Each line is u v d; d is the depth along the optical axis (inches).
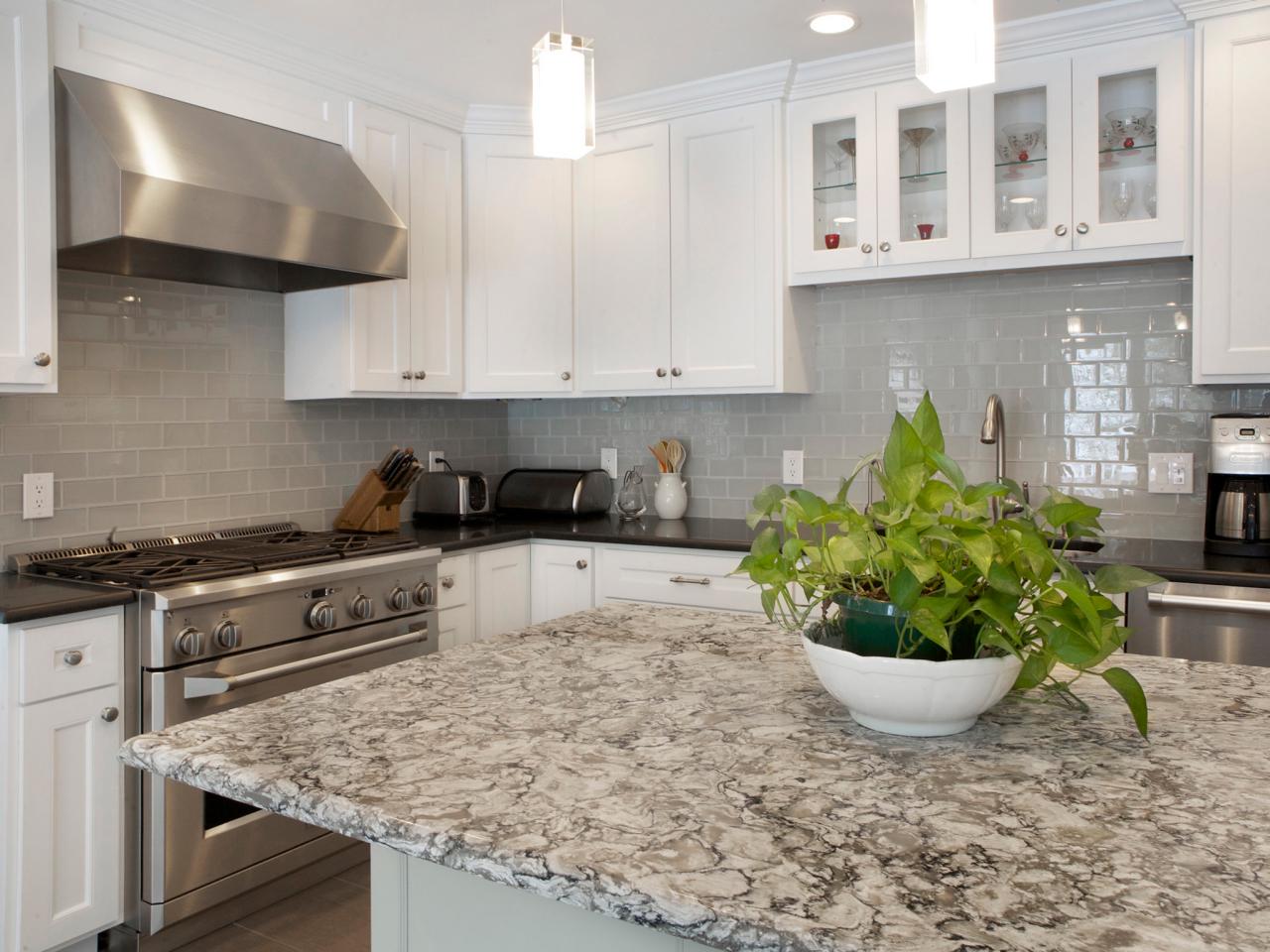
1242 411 118.2
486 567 137.6
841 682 45.6
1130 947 27.0
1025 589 44.3
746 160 135.5
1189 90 109.8
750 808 37.2
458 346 144.9
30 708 86.4
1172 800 38.0
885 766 41.9
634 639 66.8
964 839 34.4
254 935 101.1
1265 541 106.7
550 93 64.9
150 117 102.3
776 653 62.7
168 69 107.9
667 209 142.0
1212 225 106.9
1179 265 121.0
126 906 94.8
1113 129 114.7
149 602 93.4
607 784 39.7
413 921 44.7
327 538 126.0
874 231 127.7
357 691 53.8
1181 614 96.7
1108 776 40.6
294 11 111.1
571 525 151.5
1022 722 48.4
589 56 65.9
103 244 99.2
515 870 32.9
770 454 150.0
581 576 140.3
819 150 133.1
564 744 44.8
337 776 40.5
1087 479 127.1
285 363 135.6
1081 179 115.4
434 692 53.6
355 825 36.9
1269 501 106.6
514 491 162.9
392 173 134.2
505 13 112.2
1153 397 123.0
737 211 136.5
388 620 118.6
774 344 134.5
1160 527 123.0
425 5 109.7
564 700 52.0
